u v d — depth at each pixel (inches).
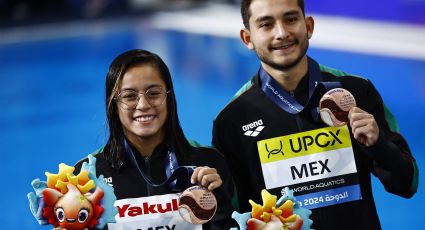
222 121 275.0
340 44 886.4
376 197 488.1
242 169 272.8
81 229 227.0
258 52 258.5
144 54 244.5
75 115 712.4
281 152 265.9
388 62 802.2
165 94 243.4
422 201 478.6
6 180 564.7
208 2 1182.9
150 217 248.1
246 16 261.4
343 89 248.5
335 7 992.2
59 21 1151.0
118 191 250.1
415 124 618.2
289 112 265.1
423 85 718.5
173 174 243.3
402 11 915.4
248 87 275.6
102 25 1120.2
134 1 1202.6
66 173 230.7
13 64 917.8
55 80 834.2
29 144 642.2
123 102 241.3
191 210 232.7
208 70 827.4
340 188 262.2
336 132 263.7
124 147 251.1
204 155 256.4
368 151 246.8
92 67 879.7
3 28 1134.4
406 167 254.7
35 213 228.2
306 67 267.6
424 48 842.2
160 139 253.0
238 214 230.5
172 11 1179.3
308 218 237.1
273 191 265.6
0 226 486.6
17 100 770.8
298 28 251.8
